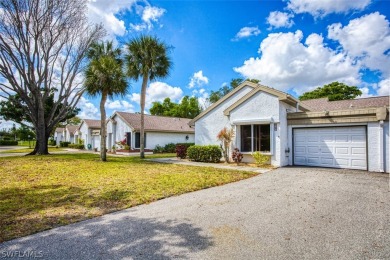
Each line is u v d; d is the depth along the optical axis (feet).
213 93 148.25
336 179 27.40
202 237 11.89
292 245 11.00
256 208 16.72
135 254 10.16
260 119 40.93
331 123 36.78
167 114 161.68
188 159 53.11
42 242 11.34
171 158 57.41
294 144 41.22
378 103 56.03
